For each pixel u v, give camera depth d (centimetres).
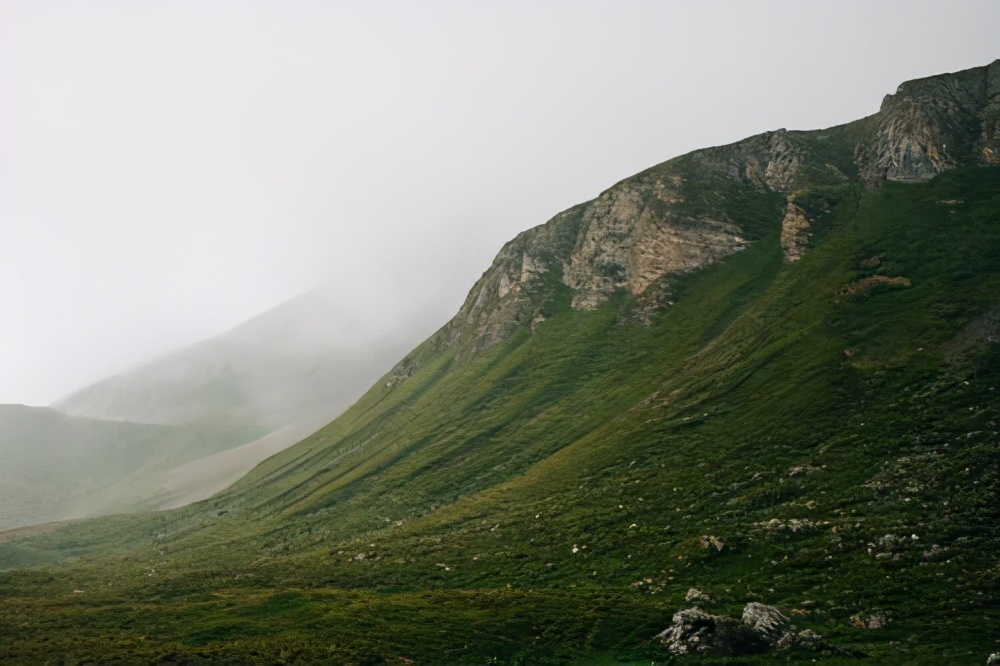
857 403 11212
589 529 10612
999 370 10444
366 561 11412
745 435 11844
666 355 17450
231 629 8125
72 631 8162
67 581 11931
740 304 17912
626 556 9475
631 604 7969
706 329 17588
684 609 7362
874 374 11750
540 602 8394
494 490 14075
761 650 6506
